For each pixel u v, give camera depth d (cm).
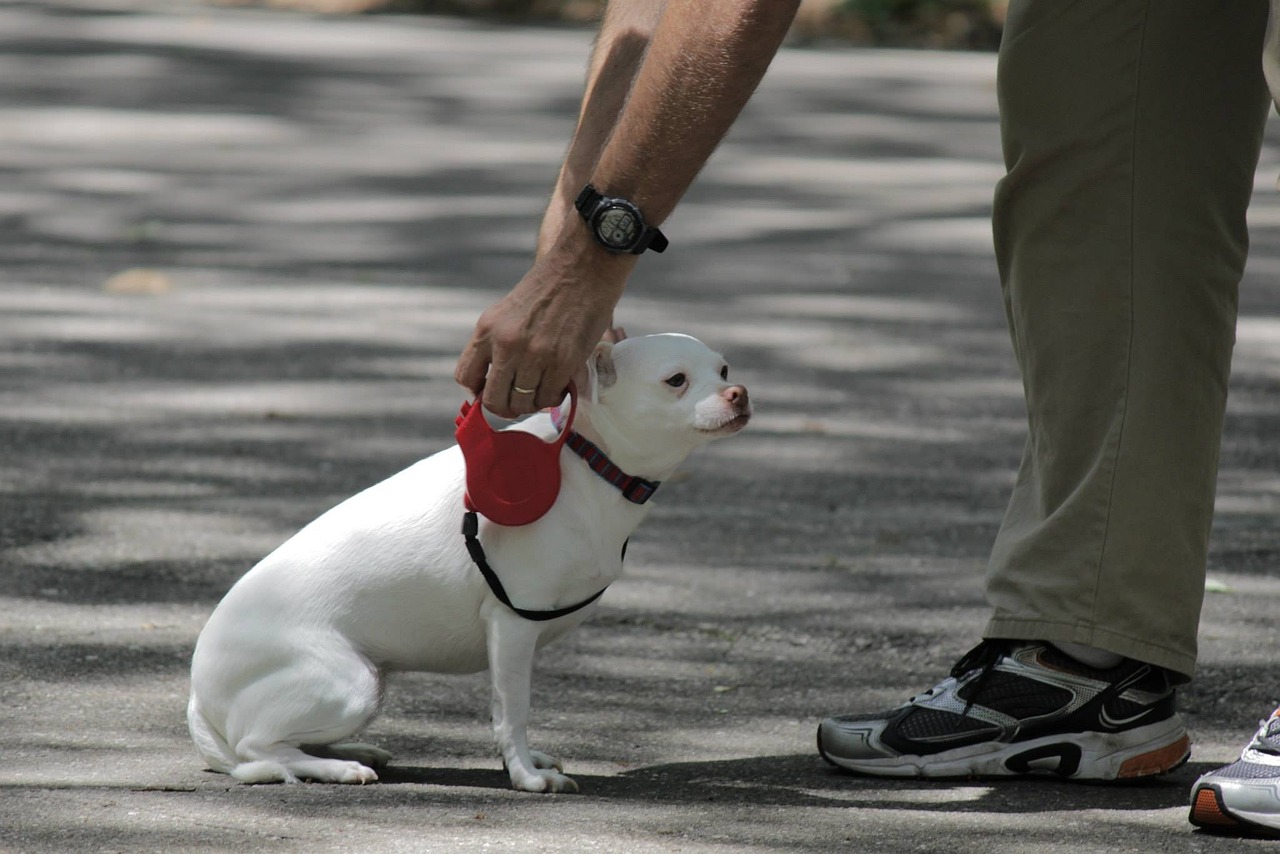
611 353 557
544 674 680
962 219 1806
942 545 866
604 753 592
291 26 3219
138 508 889
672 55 501
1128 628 560
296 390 1148
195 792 527
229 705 551
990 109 2541
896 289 1502
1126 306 556
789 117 2434
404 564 552
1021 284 577
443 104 2458
